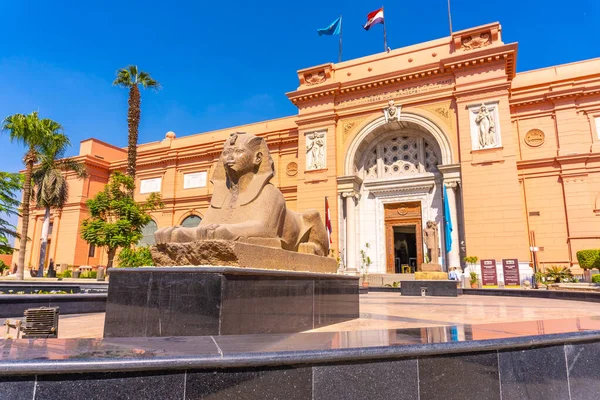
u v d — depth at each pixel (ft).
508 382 8.71
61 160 89.10
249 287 12.03
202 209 101.96
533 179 73.00
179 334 11.41
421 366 7.95
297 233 18.38
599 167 68.39
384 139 84.58
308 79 88.07
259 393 6.97
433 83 76.79
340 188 80.02
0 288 40.88
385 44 87.56
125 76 73.00
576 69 75.31
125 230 63.31
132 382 6.40
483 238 66.13
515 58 70.59
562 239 68.69
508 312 23.57
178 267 11.83
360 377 7.54
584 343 10.09
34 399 6.01
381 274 74.64
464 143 70.95
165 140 113.39
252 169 16.60
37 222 117.19
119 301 13.10
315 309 15.53
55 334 14.47
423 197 78.69
